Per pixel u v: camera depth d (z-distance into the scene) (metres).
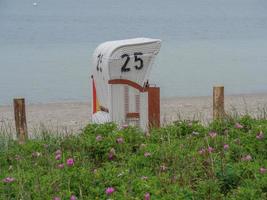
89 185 16.47
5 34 162.62
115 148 20.20
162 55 111.75
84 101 62.66
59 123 47.47
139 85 27.41
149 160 18.83
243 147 19.61
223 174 16.88
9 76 85.25
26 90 72.25
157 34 163.25
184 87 73.75
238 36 159.38
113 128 22.20
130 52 26.98
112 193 15.72
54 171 17.52
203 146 20.12
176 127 22.70
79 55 112.62
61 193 15.66
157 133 22.08
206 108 53.94
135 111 27.53
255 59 107.88
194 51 120.50
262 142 19.77
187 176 17.08
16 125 29.11
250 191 15.41
